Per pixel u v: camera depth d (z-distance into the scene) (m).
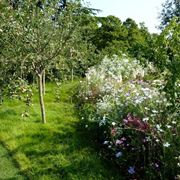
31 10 10.80
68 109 13.23
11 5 11.16
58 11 11.04
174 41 8.14
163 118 8.45
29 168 8.62
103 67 16.70
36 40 10.55
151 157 8.02
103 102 11.50
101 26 29.80
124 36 29.84
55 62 11.62
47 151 9.34
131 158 8.34
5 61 10.37
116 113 9.70
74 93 15.26
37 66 11.13
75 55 13.04
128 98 10.26
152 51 8.29
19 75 10.50
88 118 11.07
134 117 8.84
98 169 8.40
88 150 9.37
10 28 10.55
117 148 8.79
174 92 8.02
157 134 8.02
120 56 18.56
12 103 13.55
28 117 11.70
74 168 8.45
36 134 10.35
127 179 8.05
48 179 8.09
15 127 10.82
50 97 14.88
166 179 7.43
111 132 8.84
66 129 10.85
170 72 8.09
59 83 13.19
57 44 10.73
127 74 16.09
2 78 10.34
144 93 10.03
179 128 8.00
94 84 14.33
